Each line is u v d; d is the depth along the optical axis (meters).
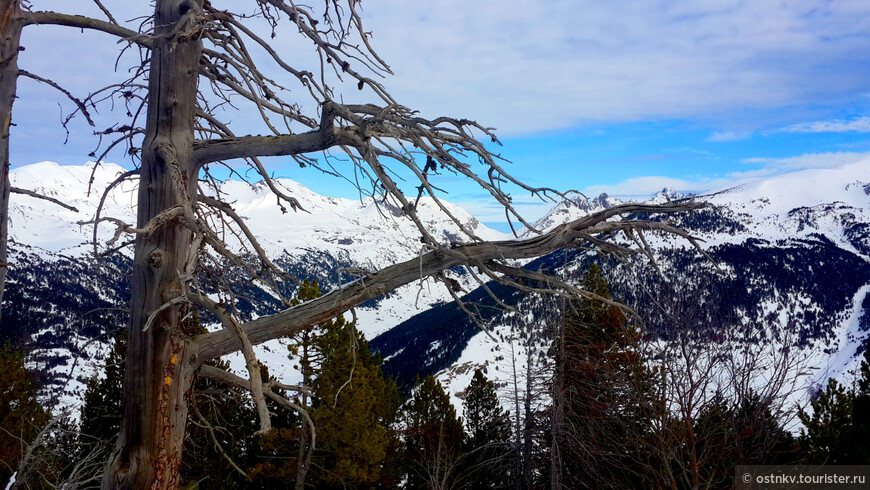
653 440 7.86
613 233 3.53
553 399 10.09
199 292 3.05
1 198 3.30
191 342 3.66
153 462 3.50
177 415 3.62
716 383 7.34
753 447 7.49
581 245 3.56
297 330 3.57
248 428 15.63
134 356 3.56
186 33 3.40
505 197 3.21
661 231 3.46
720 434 7.71
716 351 6.95
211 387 4.08
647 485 8.73
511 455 14.90
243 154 3.55
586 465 9.30
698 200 3.45
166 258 3.54
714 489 7.86
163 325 3.54
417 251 3.63
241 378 3.94
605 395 8.62
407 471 21.86
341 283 3.63
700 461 7.33
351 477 14.57
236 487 14.91
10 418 12.53
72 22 3.38
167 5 3.65
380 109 2.96
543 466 12.81
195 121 4.04
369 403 14.84
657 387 7.65
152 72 3.63
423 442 21.31
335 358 13.29
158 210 3.57
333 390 13.27
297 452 14.58
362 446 14.30
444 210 3.16
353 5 3.42
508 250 3.54
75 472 5.14
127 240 3.76
